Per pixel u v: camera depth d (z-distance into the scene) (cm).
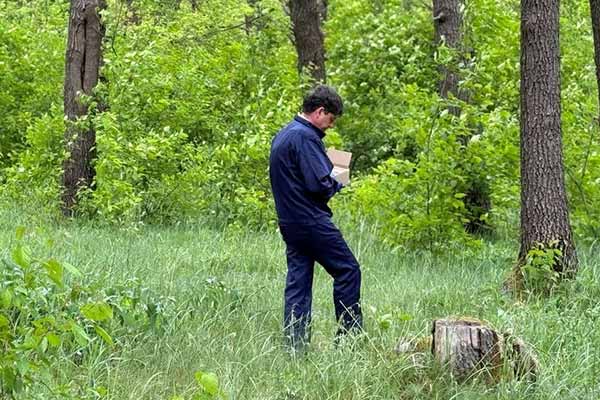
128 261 1072
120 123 1689
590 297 1059
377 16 2594
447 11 1861
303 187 831
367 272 1256
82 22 1667
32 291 699
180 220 1658
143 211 1638
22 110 2156
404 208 1445
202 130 1856
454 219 1428
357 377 720
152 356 755
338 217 1631
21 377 527
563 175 1127
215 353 782
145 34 1961
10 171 1766
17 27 2186
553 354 821
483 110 1561
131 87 1702
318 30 2244
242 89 2056
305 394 696
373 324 877
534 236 1122
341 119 2452
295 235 840
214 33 2189
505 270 1296
